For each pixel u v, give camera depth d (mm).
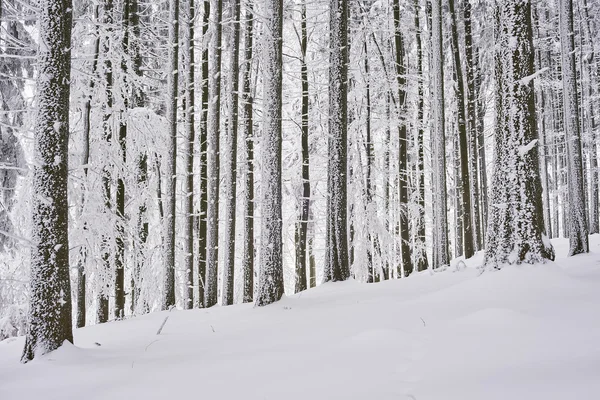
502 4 8844
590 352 4012
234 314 10203
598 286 7070
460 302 7273
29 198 12359
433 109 18406
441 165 15695
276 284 10609
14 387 5359
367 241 18609
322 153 20219
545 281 7492
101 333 10070
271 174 10789
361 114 19281
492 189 8828
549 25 23125
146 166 16297
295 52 18984
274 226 10711
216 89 14719
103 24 12250
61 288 6930
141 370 5547
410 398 3480
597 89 27625
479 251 18797
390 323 6523
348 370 4473
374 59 19250
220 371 5027
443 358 4492
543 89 23312
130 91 13648
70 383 5297
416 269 22250
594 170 24312
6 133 12570
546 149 26172
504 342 4742
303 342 6109
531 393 3201
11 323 11508
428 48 20125
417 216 20141
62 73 7293
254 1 15688
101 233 12570
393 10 16922
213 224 14453
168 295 13922
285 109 20453
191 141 15922
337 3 12836
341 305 9023
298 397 3832
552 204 32531
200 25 16219
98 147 12914
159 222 17781
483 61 22078
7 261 12820
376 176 20672
